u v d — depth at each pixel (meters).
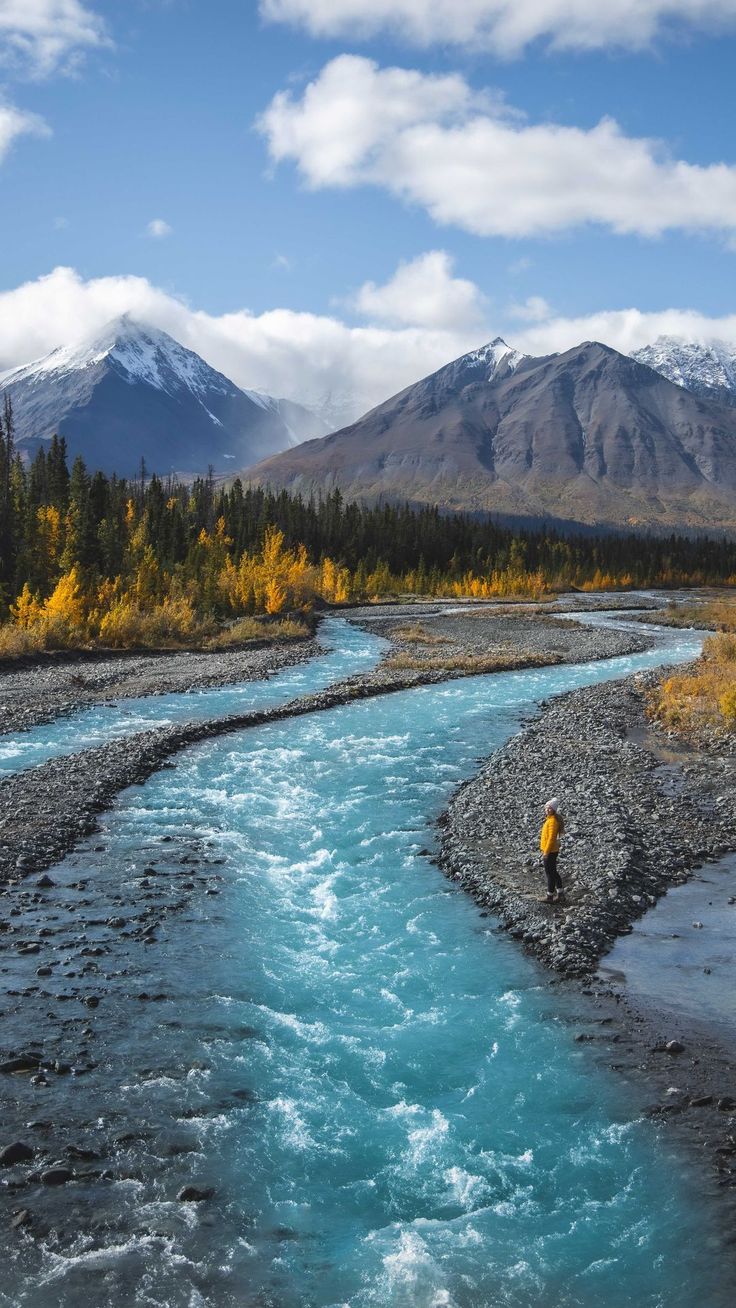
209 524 132.88
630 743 34.34
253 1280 9.13
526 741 34.56
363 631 84.12
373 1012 14.64
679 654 66.94
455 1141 11.42
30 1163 10.65
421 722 39.38
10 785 26.94
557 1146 11.34
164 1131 11.39
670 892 19.98
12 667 52.69
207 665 56.09
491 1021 14.38
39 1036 13.40
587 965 16.27
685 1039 13.86
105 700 43.72
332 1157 11.08
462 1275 9.27
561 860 21.39
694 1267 9.36
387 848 22.73
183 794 27.20
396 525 171.12
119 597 74.19
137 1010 14.36
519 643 73.25
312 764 31.38
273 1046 13.52
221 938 17.23
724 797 27.03
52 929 17.25
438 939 17.47
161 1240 9.60
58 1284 8.96
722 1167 10.88
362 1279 9.20
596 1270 9.35
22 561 73.56
